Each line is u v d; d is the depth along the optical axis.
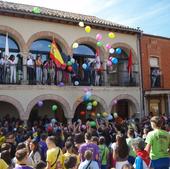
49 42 18.23
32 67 16.67
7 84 15.73
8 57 16.00
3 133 12.29
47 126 14.80
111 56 20.02
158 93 21.33
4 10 15.73
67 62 17.62
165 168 6.43
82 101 18.27
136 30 20.55
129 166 4.84
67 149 7.43
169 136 6.54
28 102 16.27
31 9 18.05
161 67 22.12
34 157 8.19
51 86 17.03
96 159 7.46
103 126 14.29
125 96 19.89
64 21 17.78
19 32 16.55
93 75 18.78
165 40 22.66
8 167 6.28
